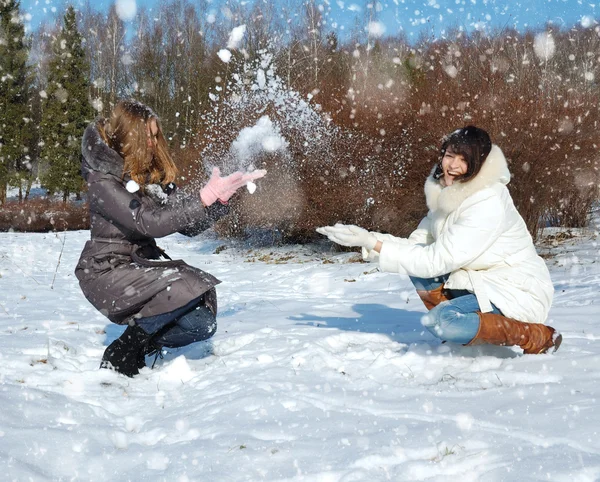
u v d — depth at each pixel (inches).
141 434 100.9
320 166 524.7
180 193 129.0
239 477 79.7
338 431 93.9
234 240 625.0
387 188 492.7
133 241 131.6
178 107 1030.4
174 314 129.7
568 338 151.4
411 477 76.9
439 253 120.3
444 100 484.4
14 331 184.4
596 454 80.0
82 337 176.1
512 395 106.0
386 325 187.9
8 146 1234.6
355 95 536.7
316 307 238.7
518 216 126.4
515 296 122.2
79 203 1240.8
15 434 93.0
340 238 123.0
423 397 109.3
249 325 194.1
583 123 445.7
